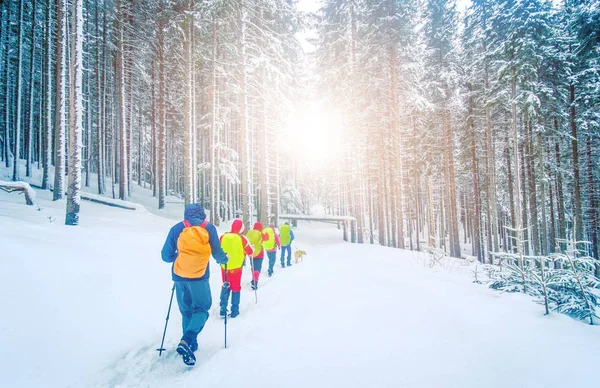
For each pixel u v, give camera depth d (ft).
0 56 78.43
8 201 39.14
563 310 16.42
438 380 8.71
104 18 71.31
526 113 58.95
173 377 10.25
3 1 70.69
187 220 12.91
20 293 14.10
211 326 15.44
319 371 9.45
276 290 22.08
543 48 56.90
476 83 73.15
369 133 77.41
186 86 64.23
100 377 10.21
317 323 13.84
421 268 32.37
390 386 8.45
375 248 61.00
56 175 47.39
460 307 16.06
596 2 53.88
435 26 72.54
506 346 11.18
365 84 75.66
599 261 17.93
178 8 65.26
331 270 28.40
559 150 75.15
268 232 30.42
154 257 27.32
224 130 88.69
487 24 68.18
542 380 8.77
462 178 94.73
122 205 54.08
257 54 57.82
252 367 10.04
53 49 71.51
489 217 83.46
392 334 12.22
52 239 24.18
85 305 15.05
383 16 70.08
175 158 132.46
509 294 20.12
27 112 85.92
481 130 76.23
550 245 81.61
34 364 10.25
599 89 55.26
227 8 53.11
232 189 98.84
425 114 72.74
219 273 27.68
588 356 10.42
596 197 67.77
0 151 81.97
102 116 80.33
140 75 86.07
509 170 80.74
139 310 16.25
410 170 93.50
